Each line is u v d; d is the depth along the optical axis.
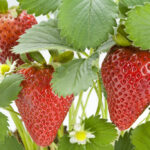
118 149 0.26
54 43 0.22
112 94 0.22
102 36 0.20
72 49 0.22
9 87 0.23
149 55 0.22
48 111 0.23
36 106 0.23
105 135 0.24
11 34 0.26
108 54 0.23
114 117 0.23
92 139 0.24
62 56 0.24
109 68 0.22
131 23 0.20
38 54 0.23
